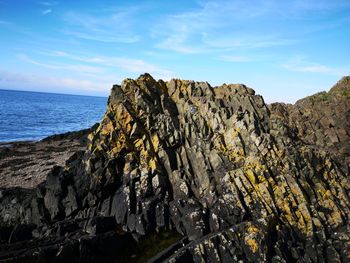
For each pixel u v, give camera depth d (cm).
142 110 3158
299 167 2738
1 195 3189
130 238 2436
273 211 2391
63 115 16762
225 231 2236
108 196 2767
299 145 2997
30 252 1977
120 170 2789
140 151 2903
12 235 2412
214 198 2577
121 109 3045
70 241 2152
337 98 4416
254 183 2545
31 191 3303
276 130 3047
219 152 2848
